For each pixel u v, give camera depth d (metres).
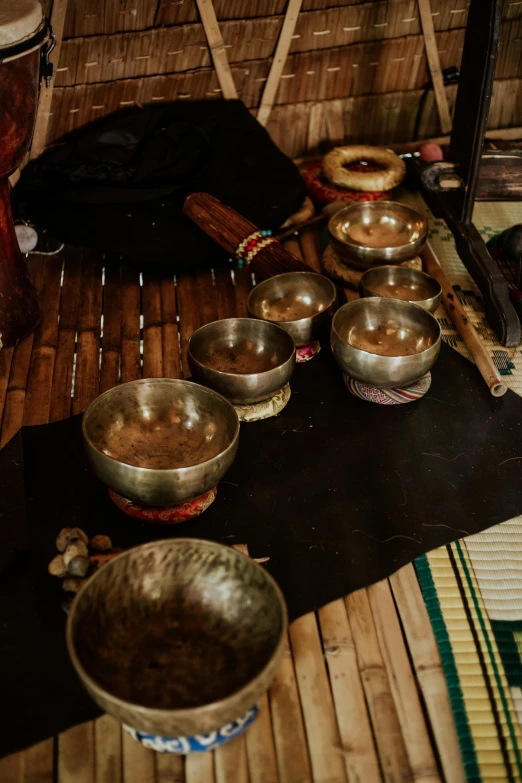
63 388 2.39
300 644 1.67
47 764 1.46
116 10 2.87
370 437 2.20
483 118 2.64
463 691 1.61
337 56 3.37
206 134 3.13
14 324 2.54
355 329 2.40
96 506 1.94
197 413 1.98
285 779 1.46
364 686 1.61
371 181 3.26
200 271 3.01
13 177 3.08
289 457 2.12
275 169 3.13
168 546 1.52
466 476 2.08
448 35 3.43
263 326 2.27
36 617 1.68
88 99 3.15
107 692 1.24
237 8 3.06
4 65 2.05
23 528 1.88
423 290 2.58
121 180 2.93
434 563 1.85
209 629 1.52
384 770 1.47
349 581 1.80
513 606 1.77
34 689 1.55
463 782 1.46
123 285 2.92
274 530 1.91
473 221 3.24
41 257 3.04
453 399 2.34
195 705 1.38
